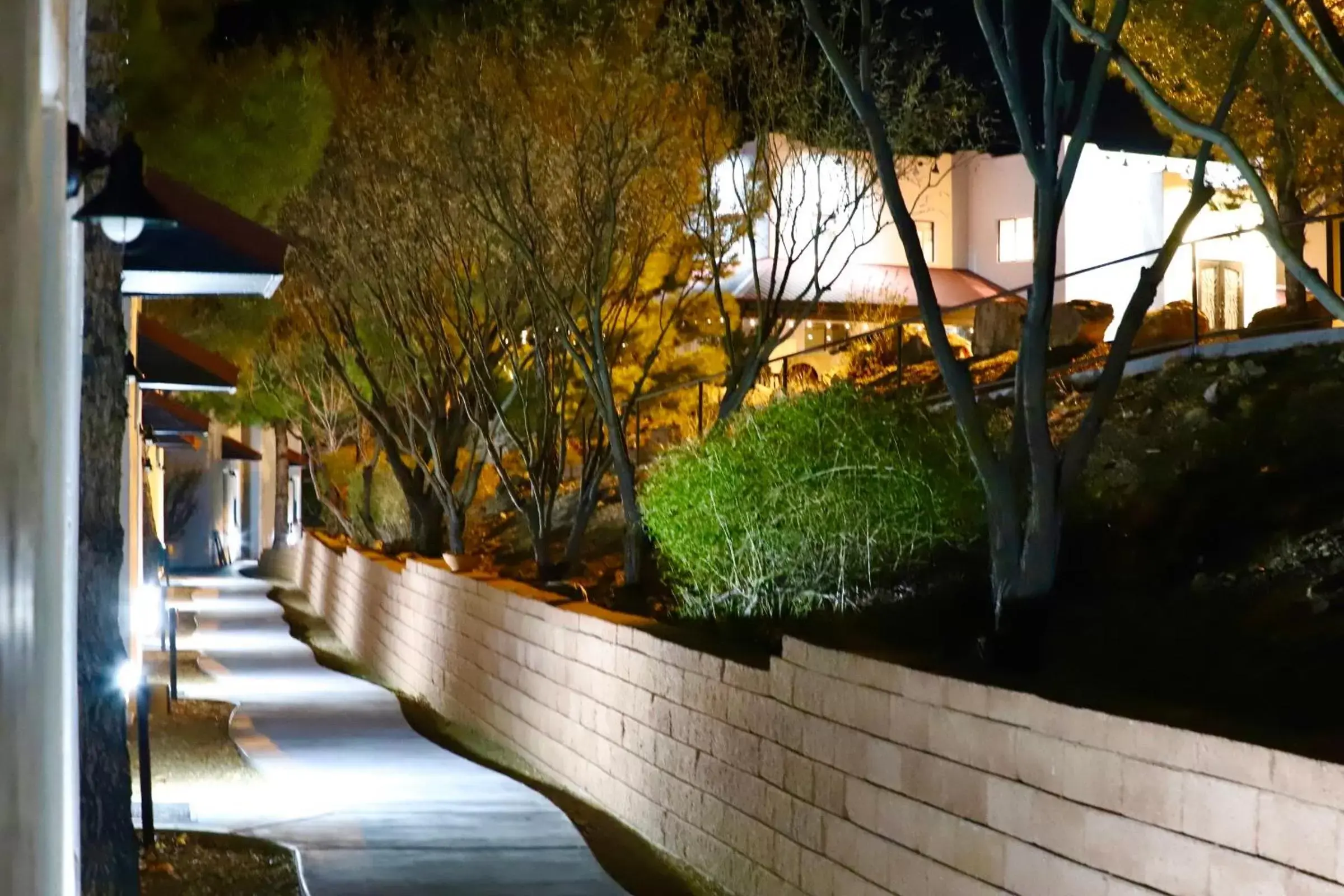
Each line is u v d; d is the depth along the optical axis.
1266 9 8.38
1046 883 6.35
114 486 7.63
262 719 16.34
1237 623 8.75
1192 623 8.93
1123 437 12.41
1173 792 5.60
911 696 7.52
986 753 6.85
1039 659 8.20
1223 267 27.81
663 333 17.53
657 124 16.62
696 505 12.19
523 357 22.39
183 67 18.41
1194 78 17.12
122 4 12.70
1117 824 5.91
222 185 18.83
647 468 19.86
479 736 16.28
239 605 32.84
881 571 11.45
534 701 14.27
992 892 6.75
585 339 17.06
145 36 16.94
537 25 17.48
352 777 12.94
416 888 9.29
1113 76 25.72
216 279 11.26
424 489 23.98
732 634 11.41
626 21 17.03
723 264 20.48
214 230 11.06
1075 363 15.40
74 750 5.32
